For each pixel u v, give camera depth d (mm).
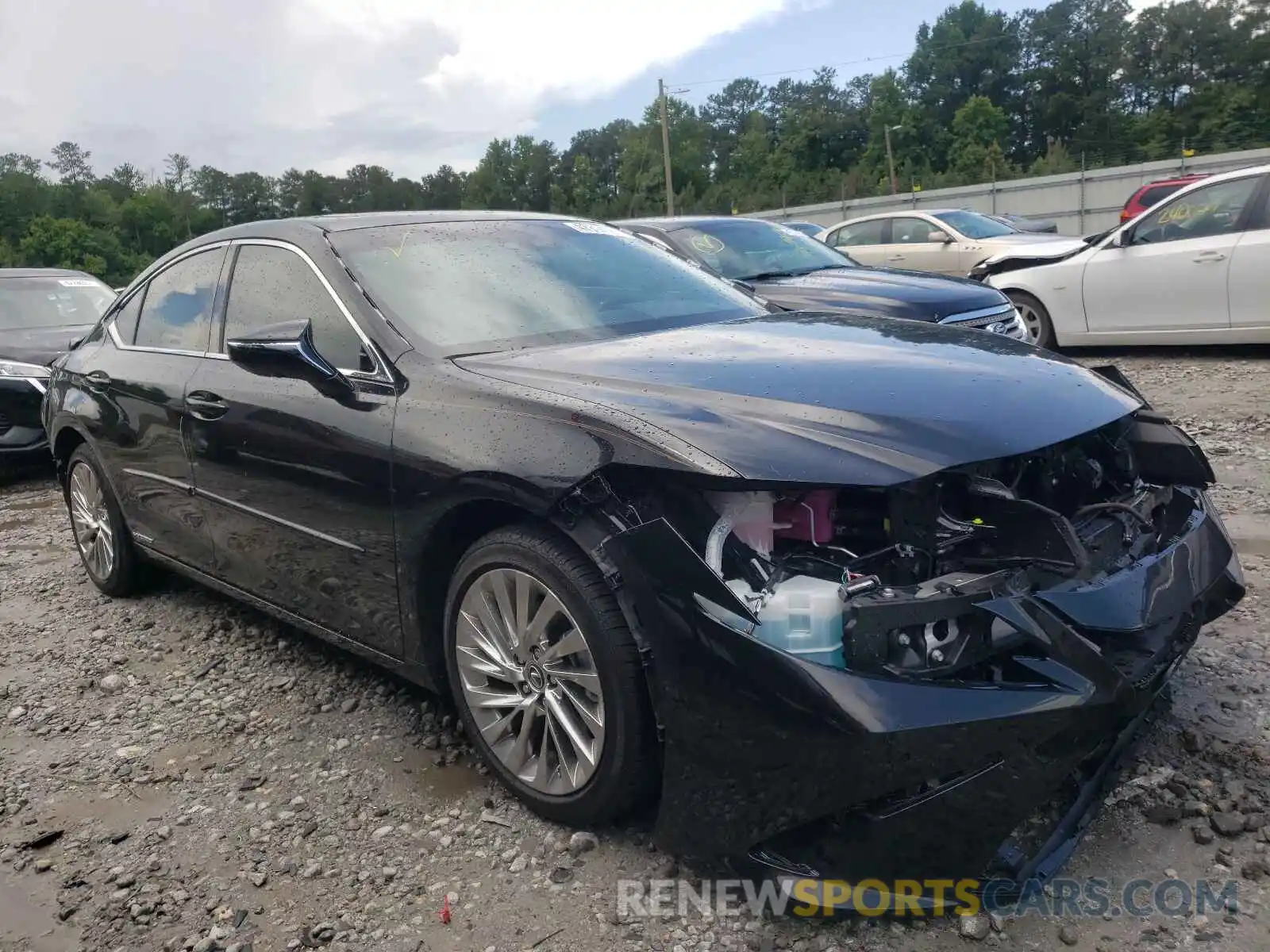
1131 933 2186
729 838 2234
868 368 2766
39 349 8117
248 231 3928
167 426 3971
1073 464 2746
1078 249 10094
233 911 2494
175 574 4891
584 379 2771
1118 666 2260
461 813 2844
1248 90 68812
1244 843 2439
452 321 3229
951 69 100000
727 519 2283
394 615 3094
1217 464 5773
